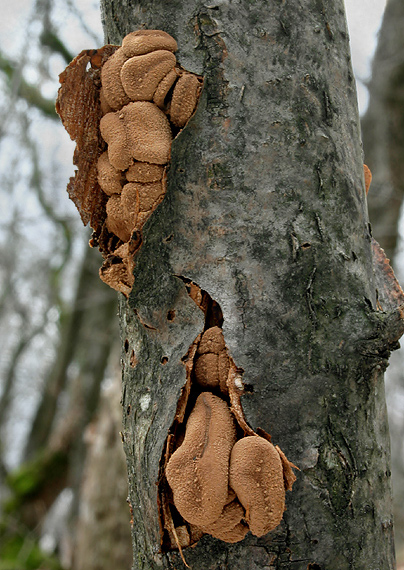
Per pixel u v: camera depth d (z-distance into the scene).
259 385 0.14
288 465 0.13
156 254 0.14
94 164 0.16
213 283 0.14
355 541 0.14
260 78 0.15
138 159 0.14
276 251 0.14
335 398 0.14
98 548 0.43
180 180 0.14
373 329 0.14
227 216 0.14
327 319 0.14
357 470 0.14
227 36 0.15
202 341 0.14
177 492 0.13
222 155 0.14
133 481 0.15
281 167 0.14
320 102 0.15
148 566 0.14
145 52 0.15
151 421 0.14
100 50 0.15
